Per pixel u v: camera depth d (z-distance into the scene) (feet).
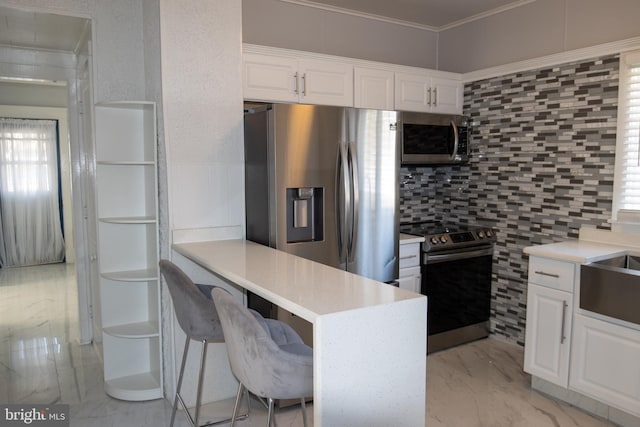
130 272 9.60
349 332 4.59
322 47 12.35
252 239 9.64
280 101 10.44
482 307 12.67
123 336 9.16
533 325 9.57
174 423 8.42
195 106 8.84
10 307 15.76
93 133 9.76
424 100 12.51
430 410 9.00
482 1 11.84
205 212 9.09
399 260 10.90
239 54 9.20
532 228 11.73
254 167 9.41
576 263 8.74
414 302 4.96
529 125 11.66
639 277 7.73
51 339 12.77
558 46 11.12
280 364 4.75
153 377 9.89
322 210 9.45
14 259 22.54
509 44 12.17
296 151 9.01
